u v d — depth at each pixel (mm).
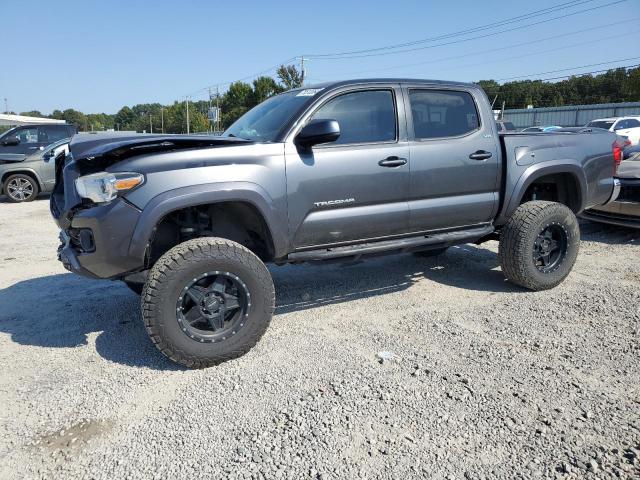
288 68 59656
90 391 3066
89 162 3281
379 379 3096
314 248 3803
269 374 3209
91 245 3227
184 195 3186
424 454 2385
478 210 4453
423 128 4160
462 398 2850
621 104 35844
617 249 6211
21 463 2424
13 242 7461
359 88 3904
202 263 3176
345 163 3748
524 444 2434
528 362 3260
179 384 3119
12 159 11906
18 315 4398
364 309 4348
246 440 2537
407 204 4082
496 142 4484
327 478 2246
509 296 4574
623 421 2590
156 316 3115
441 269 5508
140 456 2445
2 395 3051
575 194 5004
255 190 3391
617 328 3760
